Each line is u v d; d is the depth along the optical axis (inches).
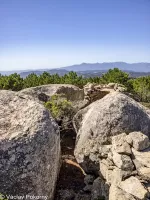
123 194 90.8
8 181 94.0
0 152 96.8
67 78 465.1
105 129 128.1
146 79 587.5
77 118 169.6
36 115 109.6
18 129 104.0
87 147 130.9
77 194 117.3
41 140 103.1
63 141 177.5
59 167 128.6
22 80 500.4
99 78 490.0
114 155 108.4
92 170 128.1
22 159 97.6
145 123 132.3
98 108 137.5
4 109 112.2
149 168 97.7
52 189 107.8
